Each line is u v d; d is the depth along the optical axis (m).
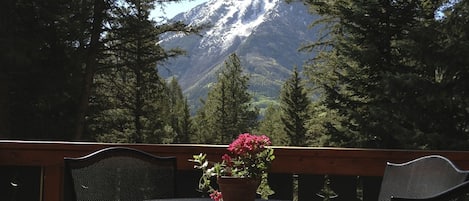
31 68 12.65
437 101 9.30
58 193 3.18
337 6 12.23
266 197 2.56
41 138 13.70
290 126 27.00
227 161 2.03
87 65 15.50
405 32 11.23
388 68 11.36
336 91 13.05
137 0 15.82
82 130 15.05
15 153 3.19
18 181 3.25
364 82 11.95
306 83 16.02
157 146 3.17
